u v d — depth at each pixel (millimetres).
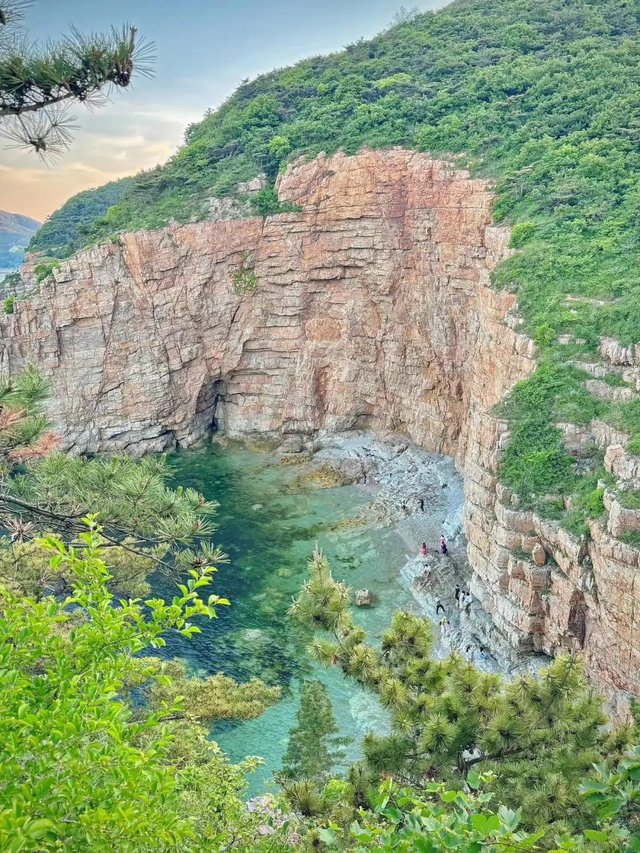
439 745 15352
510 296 44188
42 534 16328
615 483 29406
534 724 15820
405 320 61031
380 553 47531
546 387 36625
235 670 36625
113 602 34375
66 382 63906
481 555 37375
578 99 59094
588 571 29203
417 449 60688
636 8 73625
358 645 17406
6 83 10945
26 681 9031
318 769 22328
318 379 65812
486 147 56656
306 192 63281
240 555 48094
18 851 6586
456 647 35969
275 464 63156
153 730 21625
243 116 76312
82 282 63062
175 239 64125
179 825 9117
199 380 66875
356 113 66938
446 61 71938
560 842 8125
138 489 16547
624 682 27172
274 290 65375
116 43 11336
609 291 39906
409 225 59219
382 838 8828
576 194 48656
